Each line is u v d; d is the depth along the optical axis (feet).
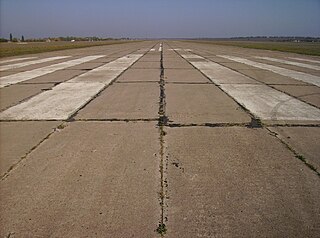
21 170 11.17
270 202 9.11
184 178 10.52
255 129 15.84
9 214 8.52
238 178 10.55
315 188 9.93
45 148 13.25
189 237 7.59
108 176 10.66
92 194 9.52
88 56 73.82
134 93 25.29
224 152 12.80
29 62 57.16
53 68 45.37
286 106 20.86
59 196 9.41
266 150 13.03
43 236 7.63
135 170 11.12
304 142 13.99
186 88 27.78
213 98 23.39
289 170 11.19
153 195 9.44
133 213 8.52
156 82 31.27
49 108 20.21
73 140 14.23
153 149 13.10
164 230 7.82
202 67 46.75
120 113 18.92
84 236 7.61
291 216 8.44
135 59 62.95
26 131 15.52
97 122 17.06
